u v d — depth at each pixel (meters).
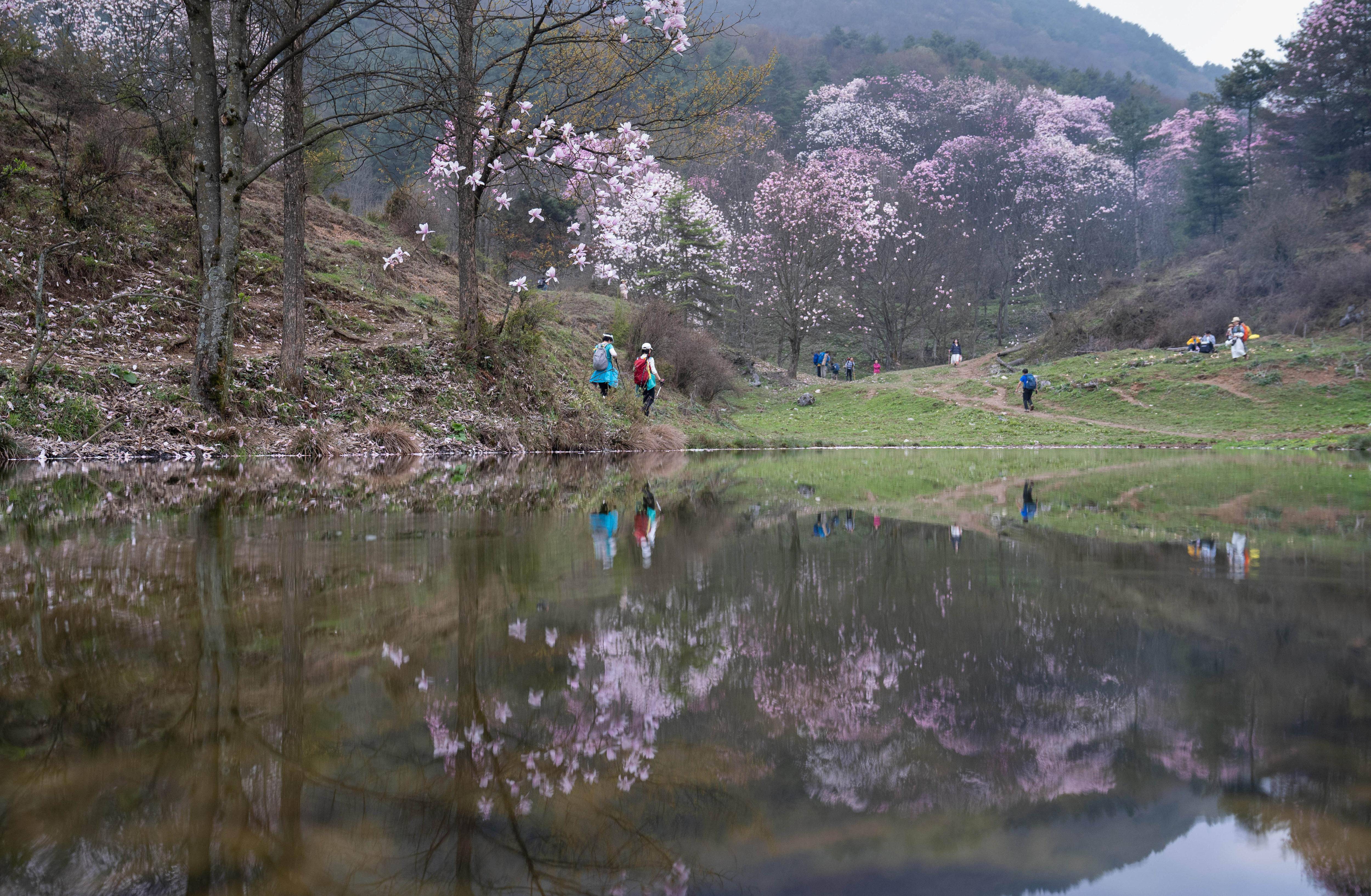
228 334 8.69
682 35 8.84
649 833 0.70
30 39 13.28
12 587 1.96
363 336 12.64
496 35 11.09
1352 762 0.86
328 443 9.21
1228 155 50.09
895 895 0.56
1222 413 23.02
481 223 24.06
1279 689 1.14
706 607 1.77
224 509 3.93
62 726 1.00
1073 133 73.44
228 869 0.64
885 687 1.17
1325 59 40.94
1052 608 1.74
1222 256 35.03
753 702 1.11
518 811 0.77
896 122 71.12
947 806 0.75
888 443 19.75
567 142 9.41
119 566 2.28
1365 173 38.03
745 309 43.84
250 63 8.35
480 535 3.09
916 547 2.83
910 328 46.56
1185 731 0.96
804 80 85.69
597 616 1.68
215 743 0.94
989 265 58.25
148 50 12.02
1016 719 1.02
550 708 1.08
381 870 0.64
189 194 8.98
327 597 1.87
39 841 0.70
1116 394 25.86
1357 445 16.56
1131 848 0.65
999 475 8.16
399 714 1.05
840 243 38.19
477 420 11.89
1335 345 26.00
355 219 19.09
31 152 11.57
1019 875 0.61
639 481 6.96
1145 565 2.36
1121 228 59.19
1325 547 2.79
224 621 1.61
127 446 7.52
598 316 24.88
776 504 4.75
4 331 8.60
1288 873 0.61
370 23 9.48
